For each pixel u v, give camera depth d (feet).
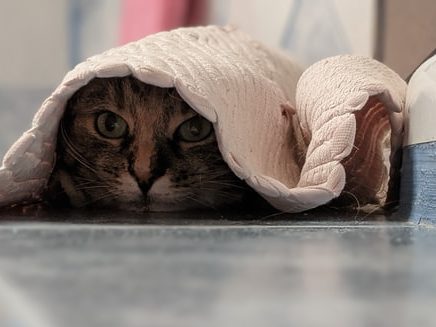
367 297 0.43
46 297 0.41
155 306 0.39
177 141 1.12
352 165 1.07
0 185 0.97
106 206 1.16
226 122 0.95
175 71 0.95
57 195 1.16
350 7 1.55
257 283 0.46
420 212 0.91
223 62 1.06
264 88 1.11
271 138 1.08
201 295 0.42
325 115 0.98
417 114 0.93
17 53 2.31
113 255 0.54
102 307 0.39
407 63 1.35
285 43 1.79
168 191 1.12
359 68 1.05
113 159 1.12
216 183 1.14
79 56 2.33
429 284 0.47
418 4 1.34
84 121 1.12
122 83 1.10
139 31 2.11
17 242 0.60
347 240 0.67
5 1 2.30
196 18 2.11
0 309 0.40
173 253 0.55
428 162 0.90
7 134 2.29
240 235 0.70
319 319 0.38
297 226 0.84
